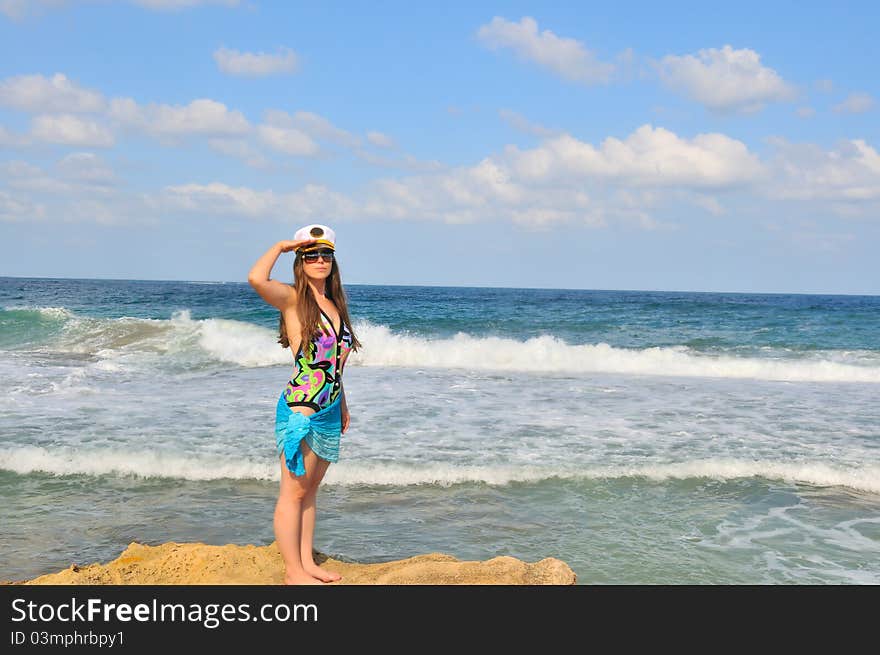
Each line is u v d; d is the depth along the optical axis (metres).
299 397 3.72
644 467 7.53
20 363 14.96
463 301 48.91
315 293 3.76
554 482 7.10
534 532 5.73
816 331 25.94
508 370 16.03
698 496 6.79
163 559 4.24
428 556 4.36
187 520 5.84
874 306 50.34
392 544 5.39
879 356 19.52
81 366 14.78
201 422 9.42
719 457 8.05
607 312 34.91
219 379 13.48
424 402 11.34
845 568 5.15
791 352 20.25
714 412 11.09
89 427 9.00
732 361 17.25
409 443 8.47
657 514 6.26
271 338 18.88
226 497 6.48
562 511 6.28
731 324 28.58
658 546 5.50
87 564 4.93
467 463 7.62
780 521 6.15
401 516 6.06
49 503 6.25
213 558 4.22
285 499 3.88
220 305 35.03
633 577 4.89
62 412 9.95
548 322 27.92
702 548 5.49
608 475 7.32
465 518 6.04
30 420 9.38
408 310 35.53
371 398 11.66
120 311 30.52
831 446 8.78
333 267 3.84
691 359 17.41
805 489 7.07
